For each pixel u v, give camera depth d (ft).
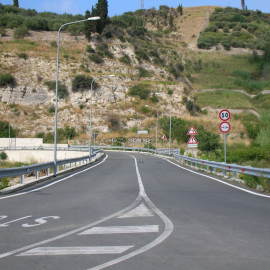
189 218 34.50
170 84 393.70
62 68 389.19
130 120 344.08
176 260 21.48
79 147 259.80
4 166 158.92
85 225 31.91
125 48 450.71
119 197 50.29
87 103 364.58
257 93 429.79
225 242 25.62
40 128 329.31
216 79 470.80
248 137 296.92
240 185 64.85
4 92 356.18
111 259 21.76
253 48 546.26
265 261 21.30
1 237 27.81
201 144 240.94
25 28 452.35
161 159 175.22
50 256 22.56
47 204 44.83
